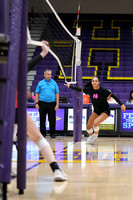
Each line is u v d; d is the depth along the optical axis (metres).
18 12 2.85
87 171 4.87
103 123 12.09
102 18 23.64
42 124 10.88
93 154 6.93
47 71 10.73
